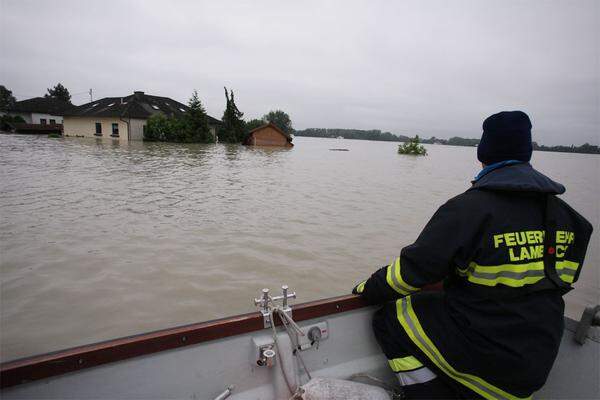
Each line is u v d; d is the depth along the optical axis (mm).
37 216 8320
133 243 6949
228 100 46656
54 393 1556
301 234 8109
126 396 1693
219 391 1905
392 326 2039
